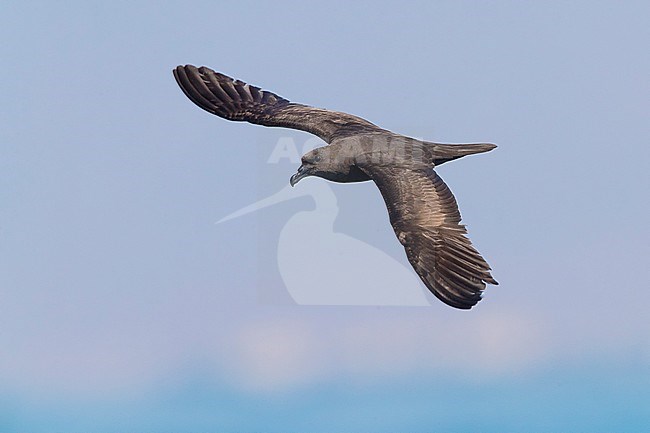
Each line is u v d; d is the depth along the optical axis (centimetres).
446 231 1549
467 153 1686
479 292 1500
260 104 1858
